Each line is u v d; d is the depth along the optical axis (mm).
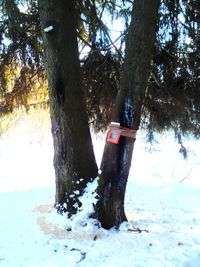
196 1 4867
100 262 3191
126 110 3713
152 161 9828
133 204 4984
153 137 5789
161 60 5105
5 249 3521
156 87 5207
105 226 3859
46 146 12633
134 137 3787
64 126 4047
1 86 5176
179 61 5117
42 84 5348
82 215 3875
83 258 3268
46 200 4992
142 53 3648
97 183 3932
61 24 3906
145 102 5309
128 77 3699
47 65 4020
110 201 3848
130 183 6520
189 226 4121
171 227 4055
